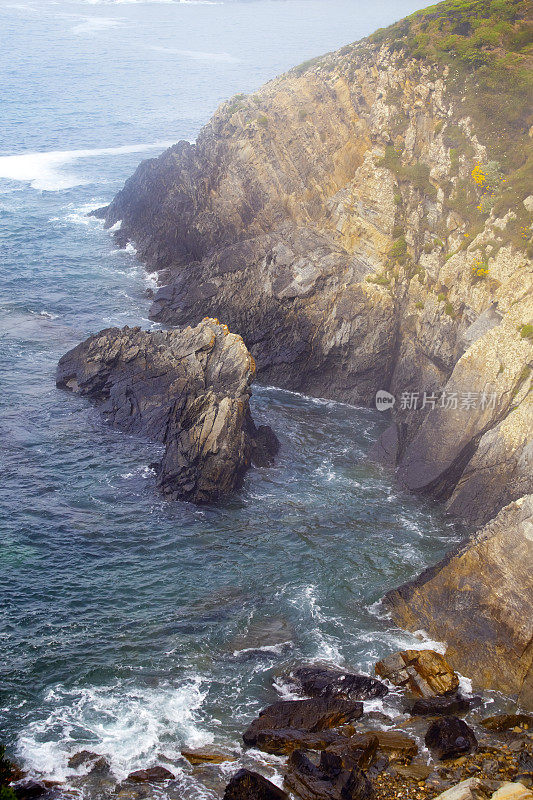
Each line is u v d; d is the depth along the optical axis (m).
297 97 88.44
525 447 50.59
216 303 76.69
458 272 63.09
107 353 65.25
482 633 39.72
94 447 58.41
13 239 98.88
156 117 170.88
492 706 36.78
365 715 35.69
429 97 74.62
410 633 41.44
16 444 58.19
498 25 77.12
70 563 46.59
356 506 53.03
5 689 37.19
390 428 60.38
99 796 31.25
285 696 37.19
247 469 56.47
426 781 31.06
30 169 129.38
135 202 99.88
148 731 35.00
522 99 69.88
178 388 61.50
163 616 42.59
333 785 30.77
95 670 38.59
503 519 42.34
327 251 73.38
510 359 54.06
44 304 81.69
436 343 63.22
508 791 28.45
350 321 68.56
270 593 44.53
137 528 50.06
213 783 31.95
